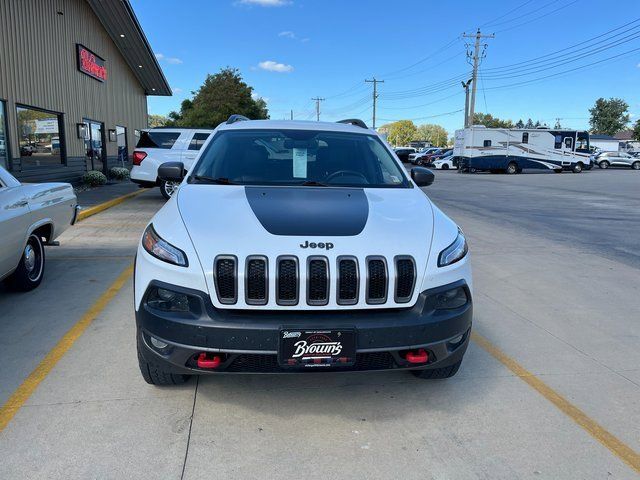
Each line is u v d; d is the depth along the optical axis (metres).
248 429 3.01
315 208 3.30
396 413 3.23
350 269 2.83
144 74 26.17
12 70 12.76
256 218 3.11
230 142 4.35
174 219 3.16
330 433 3.00
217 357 2.79
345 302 2.81
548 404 3.38
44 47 14.67
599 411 3.31
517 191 20.05
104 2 18.08
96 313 4.84
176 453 2.76
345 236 2.95
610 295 5.90
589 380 3.74
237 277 2.75
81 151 17.78
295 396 3.41
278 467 2.68
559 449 2.89
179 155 12.63
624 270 7.08
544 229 10.58
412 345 2.84
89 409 3.16
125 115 24.25
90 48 18.78
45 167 14.82
